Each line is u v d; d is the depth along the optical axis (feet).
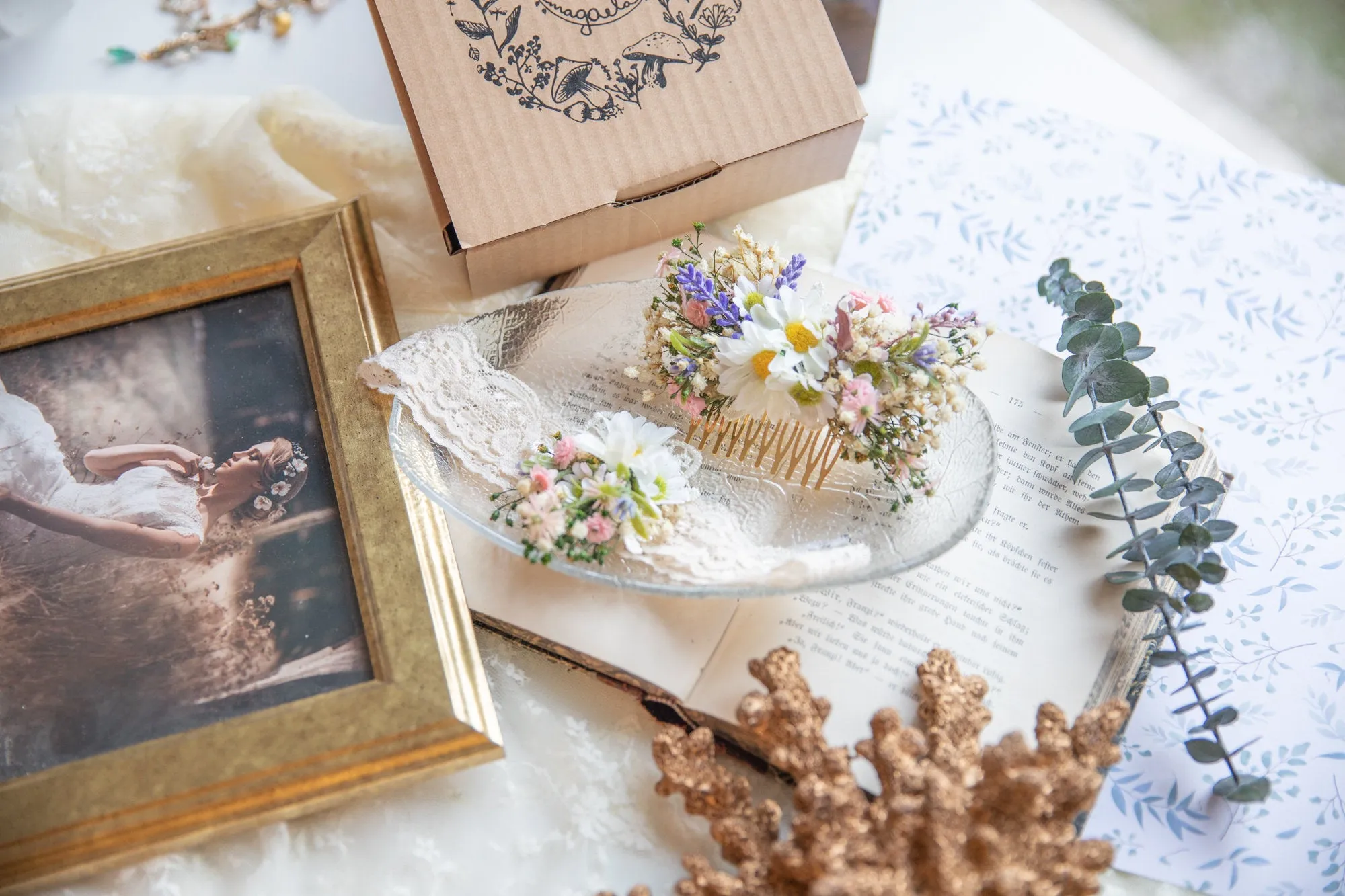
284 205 3.64
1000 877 2.42
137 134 3.68
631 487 2.91
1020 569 3.10
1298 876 2.93
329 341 3.22
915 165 3.83
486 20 3.26
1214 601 3.21
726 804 2.71
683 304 3.01
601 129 3.23
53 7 3.85
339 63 3.91
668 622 2.95
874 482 3.08
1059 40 4.15
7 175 3.64
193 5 3.91
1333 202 3.78
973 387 3.34
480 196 3.15
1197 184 3.80
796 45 3.32
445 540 3.03
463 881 2.86
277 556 3.02
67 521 3.06
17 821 2.70
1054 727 2.73
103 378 3.23
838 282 3.42
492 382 3.19
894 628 2.99
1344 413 3.49
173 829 2.72
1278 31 4.51
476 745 2.79
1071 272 3.51
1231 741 3.07
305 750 2.75
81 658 2.91
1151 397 3.24
